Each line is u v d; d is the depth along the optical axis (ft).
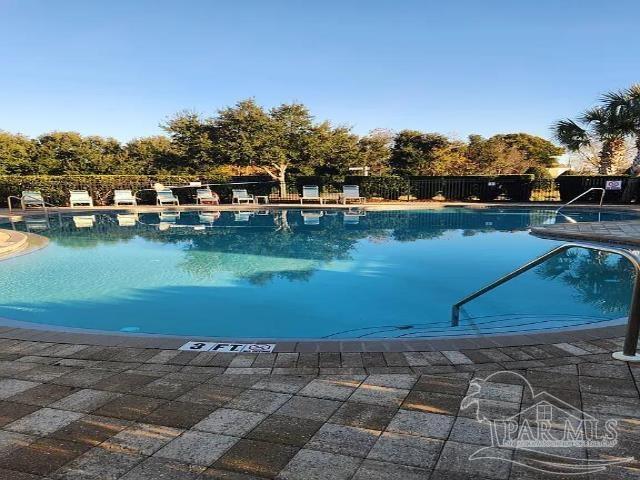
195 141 73.36
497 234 36.50
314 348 9.88
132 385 8.21
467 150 94.22
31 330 11.57
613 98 51.72
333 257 27.71
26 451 6.07
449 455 5.85
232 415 7.05
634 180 54.95
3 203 59.06
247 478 5.40
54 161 83.71
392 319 16.76
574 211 51.39
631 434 6.31
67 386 8.21
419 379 8.24
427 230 39.45
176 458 5.86
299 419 6.89
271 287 20.99
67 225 42.88
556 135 55.98
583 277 22.49
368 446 6.10
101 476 5.47
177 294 19.89
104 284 21.43
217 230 39.68
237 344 10.31
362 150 83.35
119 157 88.33
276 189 70.28
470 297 14.83
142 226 42.24
